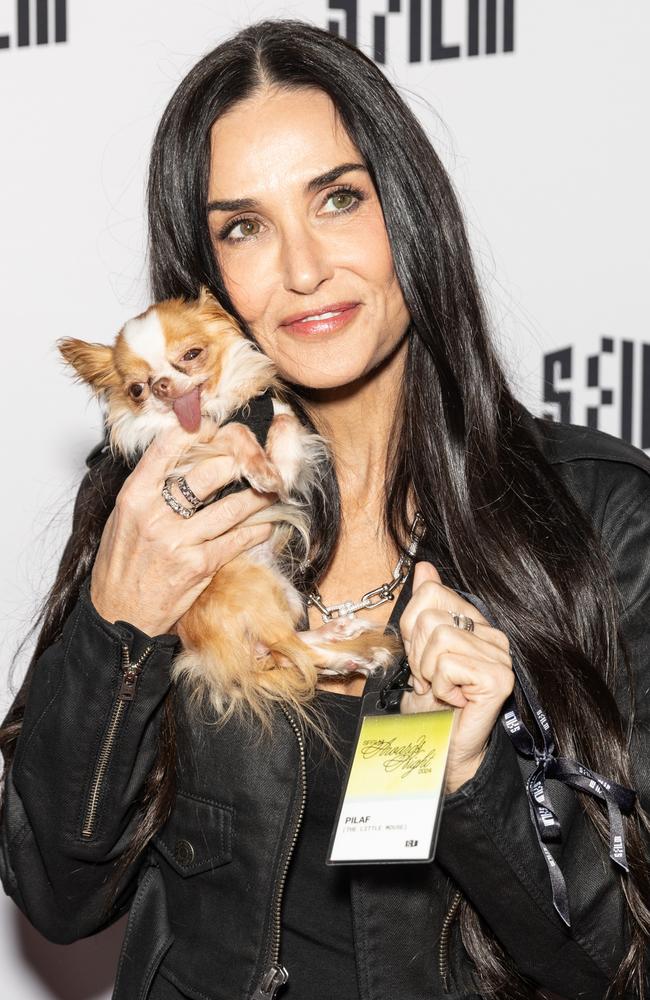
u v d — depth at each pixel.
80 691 1.81
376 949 1.79
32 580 3.08
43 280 3.09
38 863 1.96
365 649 1.90
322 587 2.09
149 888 2.00
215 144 1.89
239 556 2.01
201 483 1.82
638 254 3.00
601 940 1.77
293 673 1.90
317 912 1.86
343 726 1.87
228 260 1.95
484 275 3.02
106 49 3.06
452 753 1.62
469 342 2.01
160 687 1.81
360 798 1.54
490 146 3.02
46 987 3.12
